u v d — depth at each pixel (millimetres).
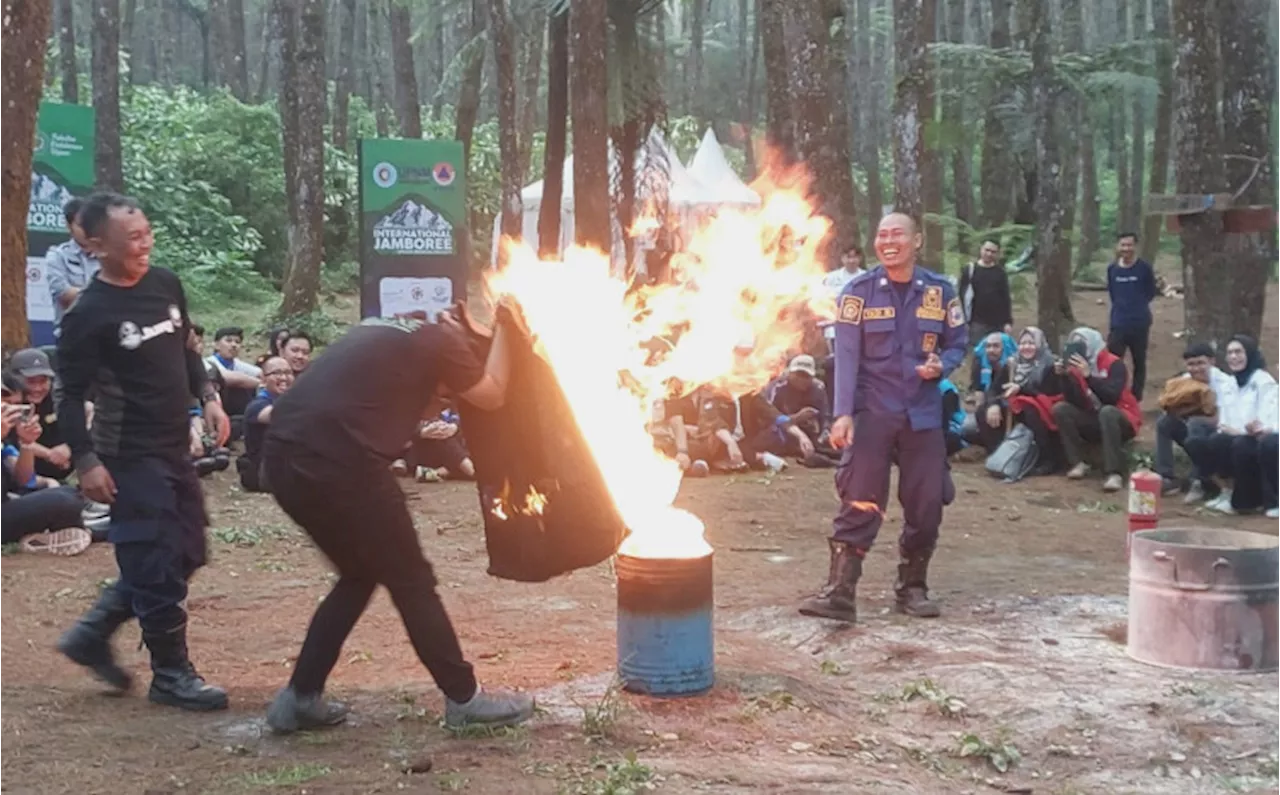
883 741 4801
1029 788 4500
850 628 6375
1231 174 13461
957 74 22609
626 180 16438
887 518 9508
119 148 20281
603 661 5629
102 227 4676
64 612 6535
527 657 5723
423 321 4441
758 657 5832
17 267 9391
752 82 39500
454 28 40156
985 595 7145
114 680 5043
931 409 6453
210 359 11750
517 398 4445
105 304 4691
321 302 23391
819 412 12203
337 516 4215
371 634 6176
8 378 8227
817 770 4312
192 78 47469
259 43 52438
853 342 6387
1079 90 23281
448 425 10797
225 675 5477
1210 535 6148
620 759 4289
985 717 5133
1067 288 20219
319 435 4176
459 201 14539
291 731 4531
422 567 4402
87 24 43875
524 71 32344
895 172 15086
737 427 11688
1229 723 5051
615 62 15523
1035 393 11492
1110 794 4457
